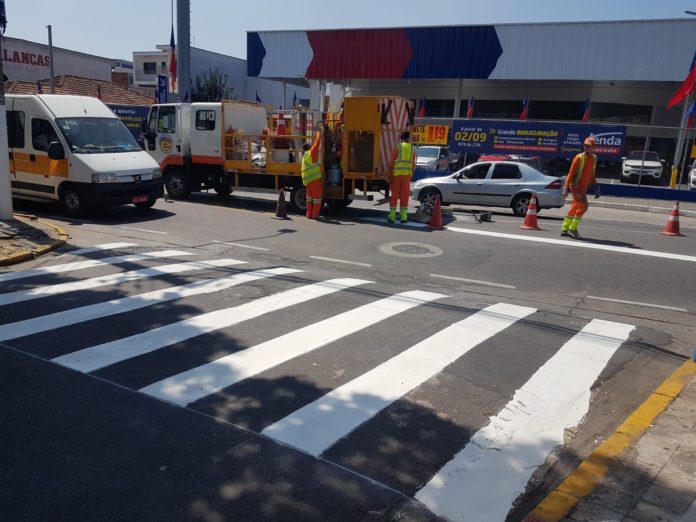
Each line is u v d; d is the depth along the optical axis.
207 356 5.31
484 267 9.45
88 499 3.27
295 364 5.21
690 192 20.72
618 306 7.64
